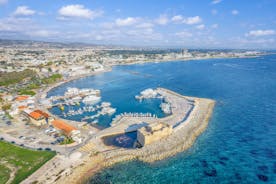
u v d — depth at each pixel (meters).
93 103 197.25
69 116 159.75
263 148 107.50
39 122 134.50
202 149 107.25
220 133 124.81
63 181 81.50
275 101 186.50
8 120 144.75
